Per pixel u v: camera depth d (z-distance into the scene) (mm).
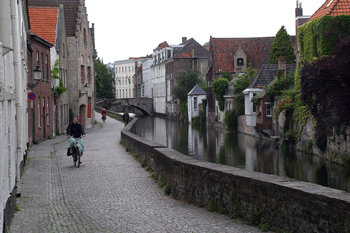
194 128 71125
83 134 18062
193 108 84562
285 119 39156
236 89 58688
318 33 31844
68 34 45219
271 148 39531
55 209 10406
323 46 31203
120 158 20312
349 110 26000
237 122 58969
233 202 8758
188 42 106000
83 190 12867
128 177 15078
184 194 11016
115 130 42906
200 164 10344
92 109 51125
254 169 28906
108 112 80750
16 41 12789
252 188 8125
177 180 11430
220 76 76125
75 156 17719
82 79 48125
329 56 26859
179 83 90938
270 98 44531
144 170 16609
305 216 6762
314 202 6566
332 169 26781
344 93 26172
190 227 8234
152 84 129875
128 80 166000
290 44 67375
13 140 10375
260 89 51156
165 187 12250
